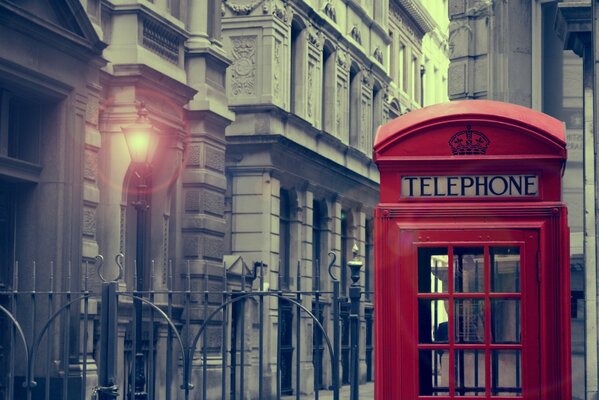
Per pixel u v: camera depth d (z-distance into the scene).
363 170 42.06
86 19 20.91
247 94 32.09
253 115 32.00
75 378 20.09
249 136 31.80
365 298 41.53
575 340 17.38
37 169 20.55
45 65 19.98
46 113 20.72
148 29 23.89
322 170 36.53
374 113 44.75
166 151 25.11
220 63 27.73
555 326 10.45
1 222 20.22
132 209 24.05
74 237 20.91
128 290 23.66
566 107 20.44
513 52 20.86
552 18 20.64
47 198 20.56
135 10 23.12
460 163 10.72
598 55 13.73
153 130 23.33
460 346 10.55
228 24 32.41
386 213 10.74
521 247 10.54
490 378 10.51
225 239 32.12
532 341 10.46
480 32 21.42
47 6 20.00
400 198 10.78
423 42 56.09
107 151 22.89
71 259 20.75
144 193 19.11
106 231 22.70
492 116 10.70
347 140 40.16
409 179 10.78
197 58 26.73
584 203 15.12
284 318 33.06
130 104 22.84
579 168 19.55
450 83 21.81
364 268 41.66
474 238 10.61
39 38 19.70
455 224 10.64
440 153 10.76
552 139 10.60
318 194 36.62
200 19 26.89
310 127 35.41
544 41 20.69
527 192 10.64
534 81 20.69
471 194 10.70
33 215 20.55
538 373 10.44
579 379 17.19
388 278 10.71
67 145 20.80
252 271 31.48
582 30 15.17
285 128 33.31
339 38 39.03
